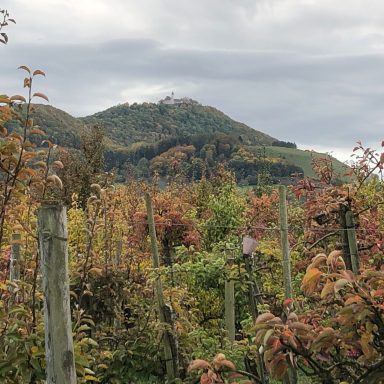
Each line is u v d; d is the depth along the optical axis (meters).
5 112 3.36
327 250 6.25
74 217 9.62
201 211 16.06
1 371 3.33
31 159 3.53
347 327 2.88
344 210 5.27
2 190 3.58
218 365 3.34
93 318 6.32
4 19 3.71
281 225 5.09
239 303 7.09
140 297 6.64
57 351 3.03
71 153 16.78
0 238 3.58
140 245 9.96
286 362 2.92
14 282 3.81
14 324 3.46
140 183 17.47
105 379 5.68
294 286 6.66
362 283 2.85
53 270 3.01
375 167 5.71
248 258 5.42
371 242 5.64
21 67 3.39
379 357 2.97
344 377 3.27
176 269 6.27
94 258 6.43
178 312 6.21
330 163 7.22
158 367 5.88
